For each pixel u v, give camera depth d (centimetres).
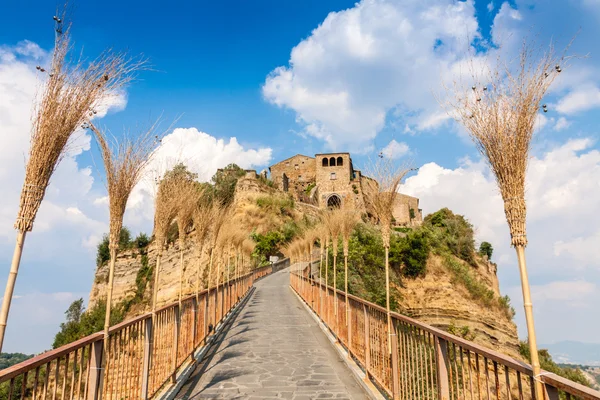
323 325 1187
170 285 4206
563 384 218
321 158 7000
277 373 698
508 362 266
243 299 2098
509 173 285
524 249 272
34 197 274
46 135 282
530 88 291
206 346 888
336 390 600
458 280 3944
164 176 605
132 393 450
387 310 519
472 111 310
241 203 5828
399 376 490
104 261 5066
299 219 5897
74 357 323
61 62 300
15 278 259
